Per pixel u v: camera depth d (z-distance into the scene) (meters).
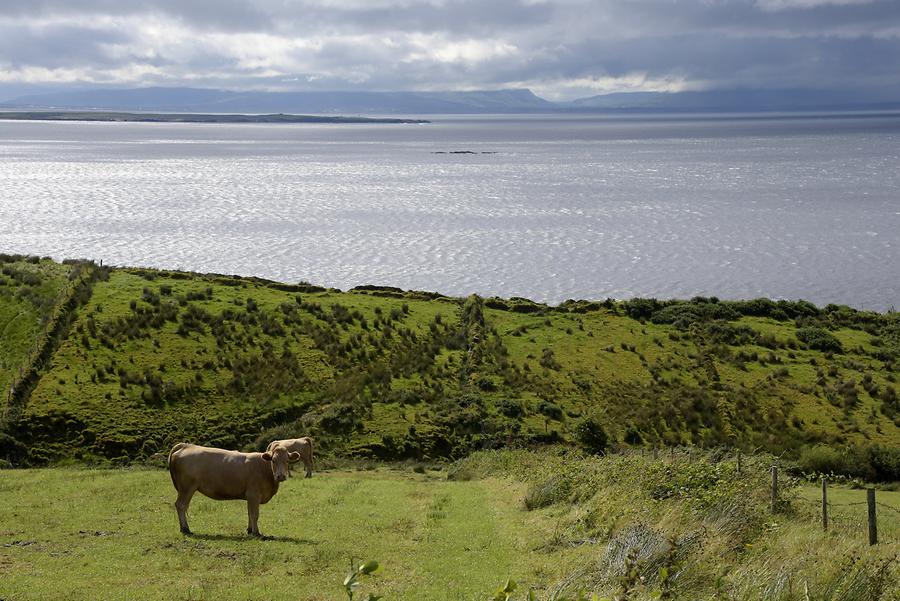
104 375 53.31
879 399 60.75
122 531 21.42
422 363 60.91
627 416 55.81
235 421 51.09
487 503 28.95
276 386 55.06
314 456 47.59
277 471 21.33
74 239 126.69
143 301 65.19
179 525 21.97
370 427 51.56
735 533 19.52
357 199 185.38
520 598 15.51
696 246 128.50
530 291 99.94
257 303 68.31
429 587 17.03
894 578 14.84
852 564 15.10
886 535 22.95
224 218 152.62
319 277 104.94
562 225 148.62
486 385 58.16
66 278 68.44
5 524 21.92
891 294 99.38
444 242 130.12
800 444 53.50
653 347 67.75
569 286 102.75
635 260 118.12
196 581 16.78
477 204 177.88
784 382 62.38
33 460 45.31
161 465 45.06
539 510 26.50
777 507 25.50
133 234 132.25
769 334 72.19
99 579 16.62
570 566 17.83
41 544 19.62
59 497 26.69
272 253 119.06
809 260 118.12
